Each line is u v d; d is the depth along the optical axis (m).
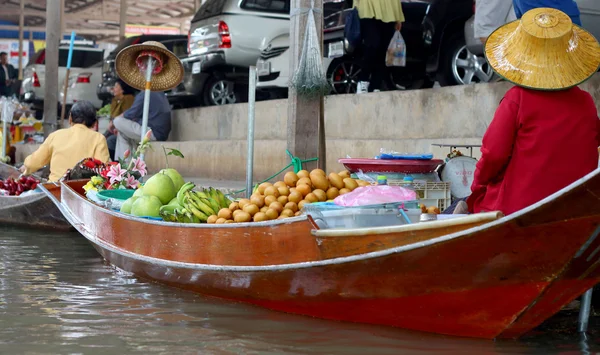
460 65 9.75
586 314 4.35
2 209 9.47
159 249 5.56
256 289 4.80
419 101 9.02
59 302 5.20
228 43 12.27
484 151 4.34
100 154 8.98
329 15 10.55
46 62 15.80
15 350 4.07
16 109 18.39
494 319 3.99
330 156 9.58
